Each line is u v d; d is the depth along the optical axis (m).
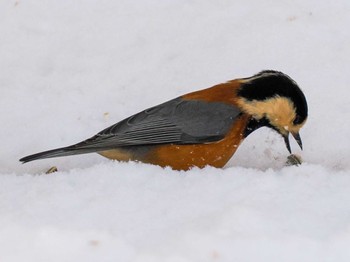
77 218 9.46
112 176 10.50
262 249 8.80
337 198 9.88
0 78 14.65
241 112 11.95
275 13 15.61
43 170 12.73
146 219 9.42
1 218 9.48
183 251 8.74
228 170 10.56
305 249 8.80
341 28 15.20
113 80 14.50
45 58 15.10
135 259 8.71
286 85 11.99
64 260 8.85
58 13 16.09
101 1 16.34
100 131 13.11
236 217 9.20
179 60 14.79
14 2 16.30
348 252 8.80
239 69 14.44
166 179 10.40
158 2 16.23
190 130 11.88
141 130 12.02
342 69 14.28
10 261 8.88
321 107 13.50
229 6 15.94
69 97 14.12
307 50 14.73
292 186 10.12
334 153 12.71
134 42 15.35
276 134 13.06
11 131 13.45
